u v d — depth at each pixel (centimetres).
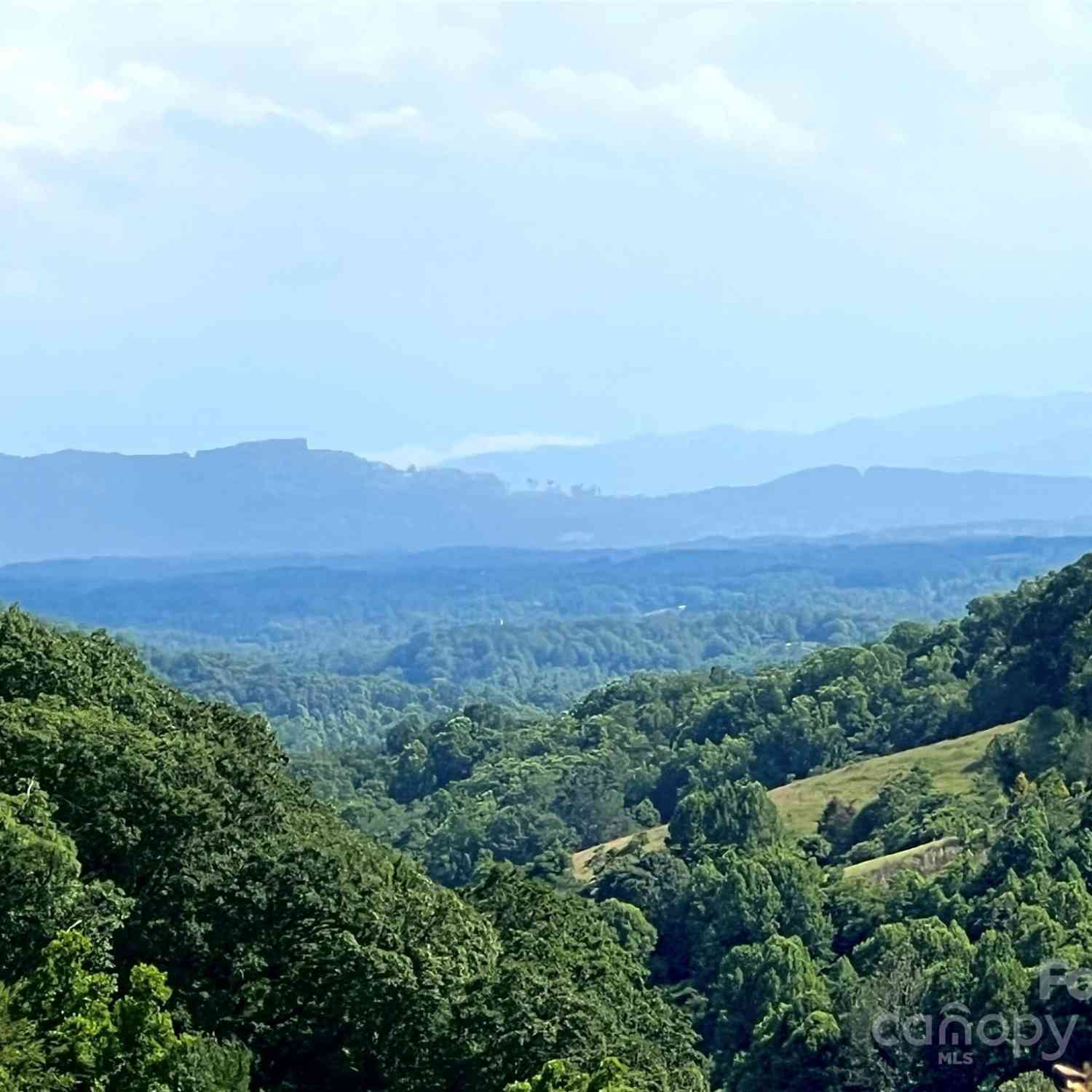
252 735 9431
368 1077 7125
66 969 5894
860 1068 10531
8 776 7150
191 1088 5847
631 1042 7512
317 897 7369
